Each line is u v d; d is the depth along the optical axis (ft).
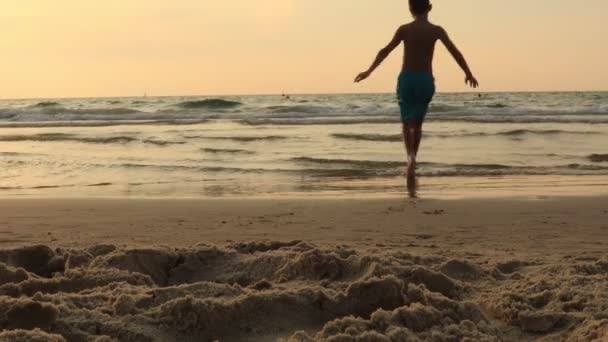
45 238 14.89
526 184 25.22
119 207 19.71
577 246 13.82
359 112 74.90
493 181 26.13
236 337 7.93
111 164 32.14
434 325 7.95
